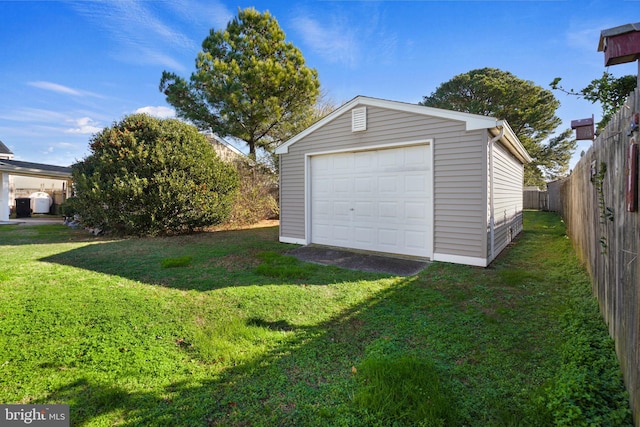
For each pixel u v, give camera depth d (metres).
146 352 2.60
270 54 13.38
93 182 8.78
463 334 2.90
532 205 20.08
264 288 4.29
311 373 2.31
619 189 2.35
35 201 18.92
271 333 2.96
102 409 1.93
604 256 2.98
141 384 2.18
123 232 9.52
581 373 2.09
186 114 13.30
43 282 4.51
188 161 9.38
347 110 6.90
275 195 14.57
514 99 22.59
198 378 2.25
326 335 2.94
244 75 12.52
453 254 5.65
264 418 1.86
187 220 9.46
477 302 3.73
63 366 2.39
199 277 4.85
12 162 15.13
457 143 5.52
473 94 24.38
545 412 1.81
